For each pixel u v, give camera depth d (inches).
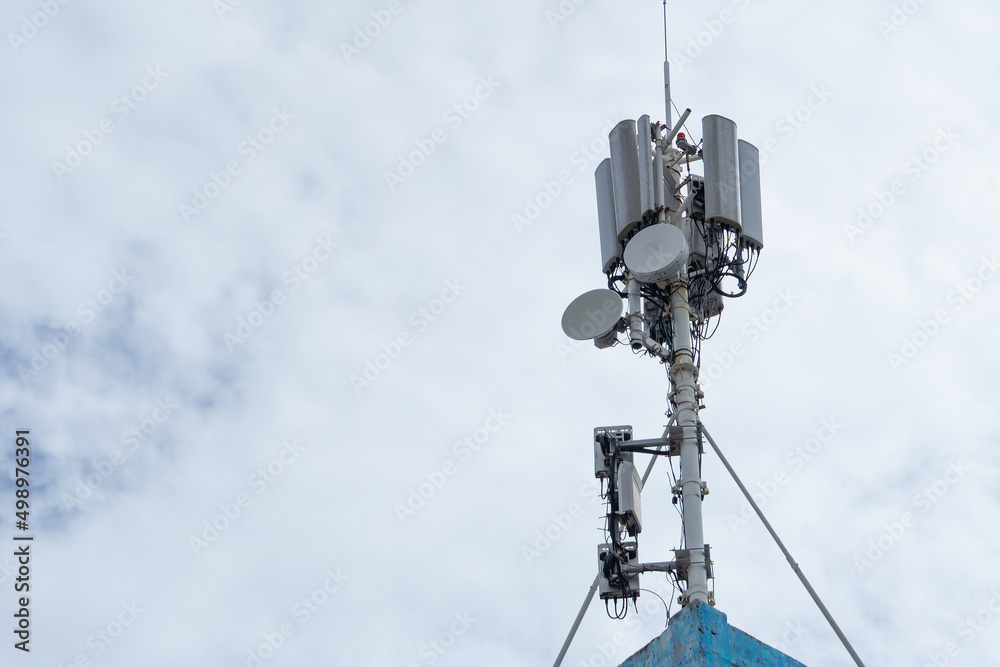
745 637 959.6
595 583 1139.9
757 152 1331.2
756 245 1279.5
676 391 1221.7
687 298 1263.5
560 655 1125.1
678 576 1129.4
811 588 1106.7
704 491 1160.8
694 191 1295.5
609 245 1299.2
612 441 1199.6
